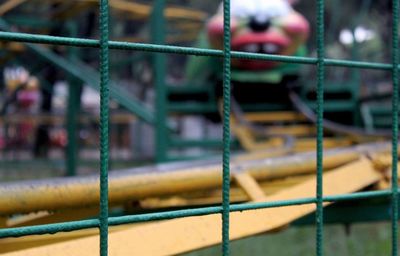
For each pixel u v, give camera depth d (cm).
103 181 140
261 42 825
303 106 955
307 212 262
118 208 332
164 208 325
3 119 1273
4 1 961
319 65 187
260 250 549
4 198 207
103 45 141
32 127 1823
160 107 756
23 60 1195
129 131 2041
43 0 748
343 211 346
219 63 910
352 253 535
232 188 310
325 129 861
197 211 159
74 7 729
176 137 1052
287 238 607
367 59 1353
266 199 272
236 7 840
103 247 141
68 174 890
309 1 1794
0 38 130
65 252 191
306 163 320
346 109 991
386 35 1462
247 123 809
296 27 838
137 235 208
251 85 919
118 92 765
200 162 385
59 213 261
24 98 1762
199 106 950
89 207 234
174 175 264
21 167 1304
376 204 350
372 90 1106
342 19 1675
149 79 1798
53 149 1884
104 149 140
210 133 2083
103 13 140
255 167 301
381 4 1456
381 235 610
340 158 337
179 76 2195
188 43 1473
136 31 1673
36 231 132
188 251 212
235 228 233
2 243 251
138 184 251
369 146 374
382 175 328
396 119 202
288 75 909
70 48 809
